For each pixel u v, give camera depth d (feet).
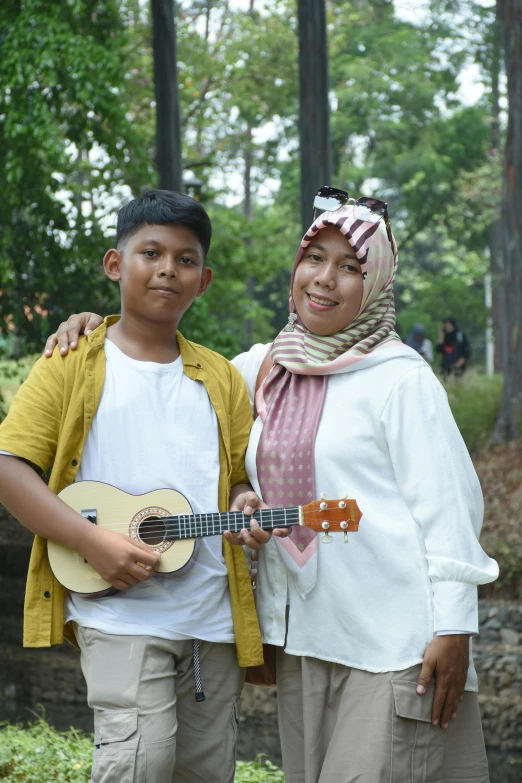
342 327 9.66
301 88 42.32
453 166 97.45
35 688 32.73
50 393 9.12
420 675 8.77
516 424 43.16
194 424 9.42
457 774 9.14
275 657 9.98
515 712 28.78
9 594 36.47
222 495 9.45
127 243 9.29
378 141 98.63
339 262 9.50
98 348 9.32
